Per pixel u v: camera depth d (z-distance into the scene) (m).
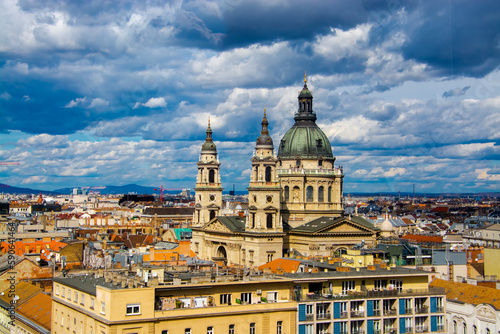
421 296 134.12
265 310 118.50
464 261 187.62
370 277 132.12
